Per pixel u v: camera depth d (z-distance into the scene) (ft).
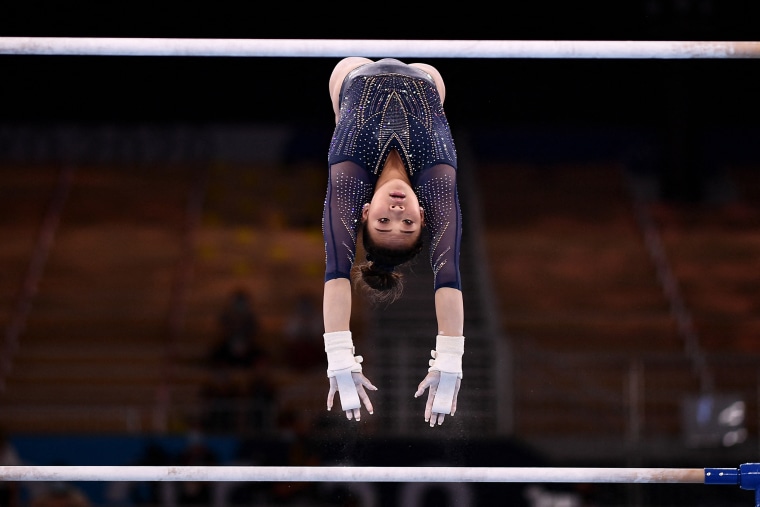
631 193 99.91
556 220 96.94
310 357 70.33
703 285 88.28
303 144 101.71
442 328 22.91
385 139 23.25
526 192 100.78
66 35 71.15
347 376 22.39
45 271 87.71
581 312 84.64
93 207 96.22
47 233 92.32
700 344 81.10
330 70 88.69
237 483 49.67
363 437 55.72
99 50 24.29
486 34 72.02
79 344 79.41
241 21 72.43
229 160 101.91
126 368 75.20
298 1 71.82
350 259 22.65
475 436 61.31
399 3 71.51
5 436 53.93
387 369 67.92
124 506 49.52
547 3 71.00
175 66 89.40
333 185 22.98
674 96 92.48
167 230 94.02
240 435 53.83
